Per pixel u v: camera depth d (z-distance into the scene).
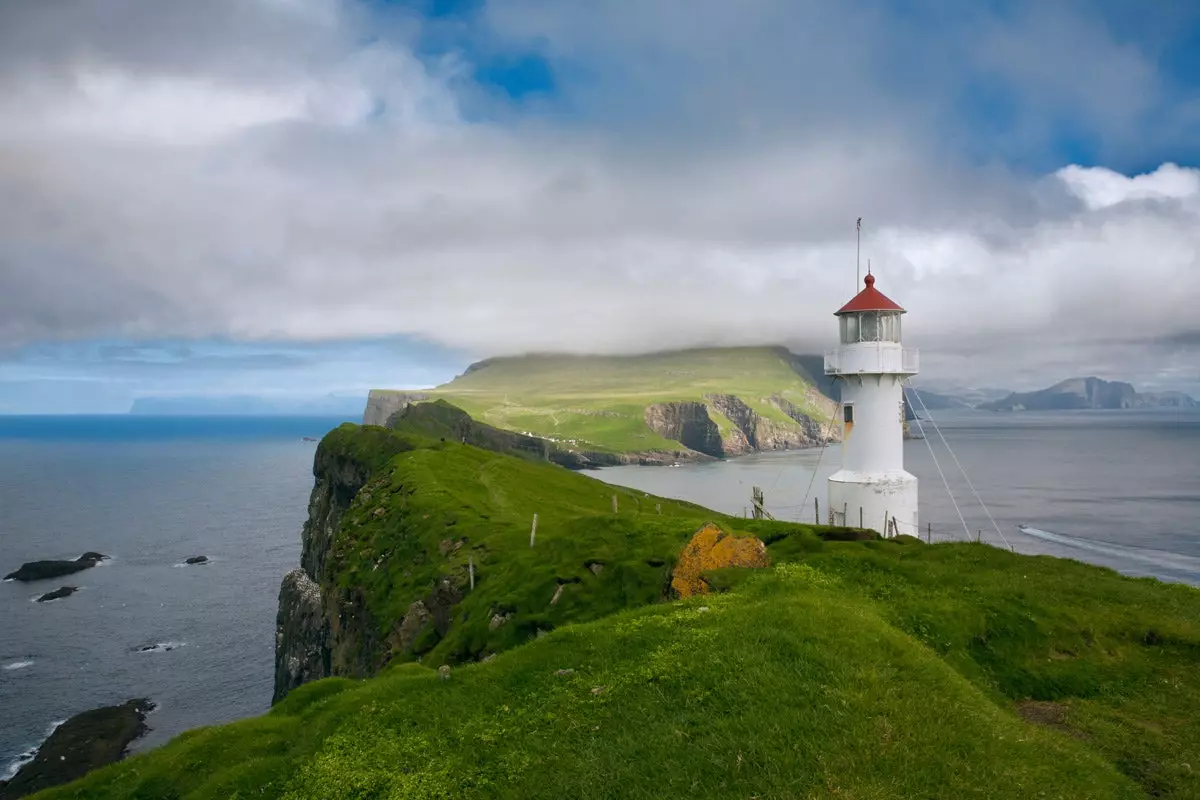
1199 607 24.66
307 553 98.88
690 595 24.22
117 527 172.25
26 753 64.44
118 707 72.50
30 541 155.00
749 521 34.44
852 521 44.91
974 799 13.05
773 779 13.70
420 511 57.47
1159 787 15.02
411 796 15.57
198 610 105.31
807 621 18.97
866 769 13.72
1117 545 111.25
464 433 171.75
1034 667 20.12
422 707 18.78
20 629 96.62
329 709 20.66
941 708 15.61
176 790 19.16
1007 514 139.75
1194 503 150.62
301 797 16.59
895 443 45.28
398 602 46.75
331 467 98.38
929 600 22.80
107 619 100.94
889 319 45.28
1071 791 13.66
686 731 15.54
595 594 30.83
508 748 16.58
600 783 14.66
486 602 34.09
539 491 71.94
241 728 21.38
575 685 18.30
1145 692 19.22
